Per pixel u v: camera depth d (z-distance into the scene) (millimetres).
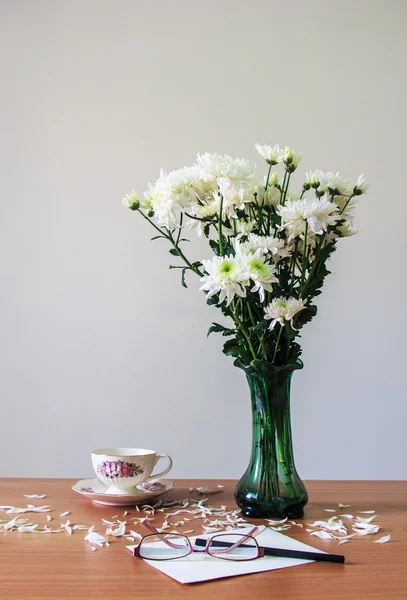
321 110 2494
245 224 1076
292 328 1034
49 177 2430
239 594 700
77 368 2371
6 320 2373
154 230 2414
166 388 2377
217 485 1368
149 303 2400
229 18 2518
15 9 2488
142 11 2508
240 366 1089
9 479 1411
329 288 2436
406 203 2473
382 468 2387
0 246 2398
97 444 2352
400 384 2414
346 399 2402
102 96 2467
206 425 2369
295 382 2400
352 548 878
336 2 2543
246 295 1052
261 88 2492
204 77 2486
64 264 2400
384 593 710
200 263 1116
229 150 2461
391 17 2547
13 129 2441
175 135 2459
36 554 839
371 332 2426
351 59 2523
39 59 2475
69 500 1179
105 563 803
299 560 819
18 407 2352
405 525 1010
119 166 2441
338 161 2477
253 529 954
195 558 818
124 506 1132
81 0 2500
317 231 984
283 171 2459
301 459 2375
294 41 2521
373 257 2451
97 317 2391
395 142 2496
